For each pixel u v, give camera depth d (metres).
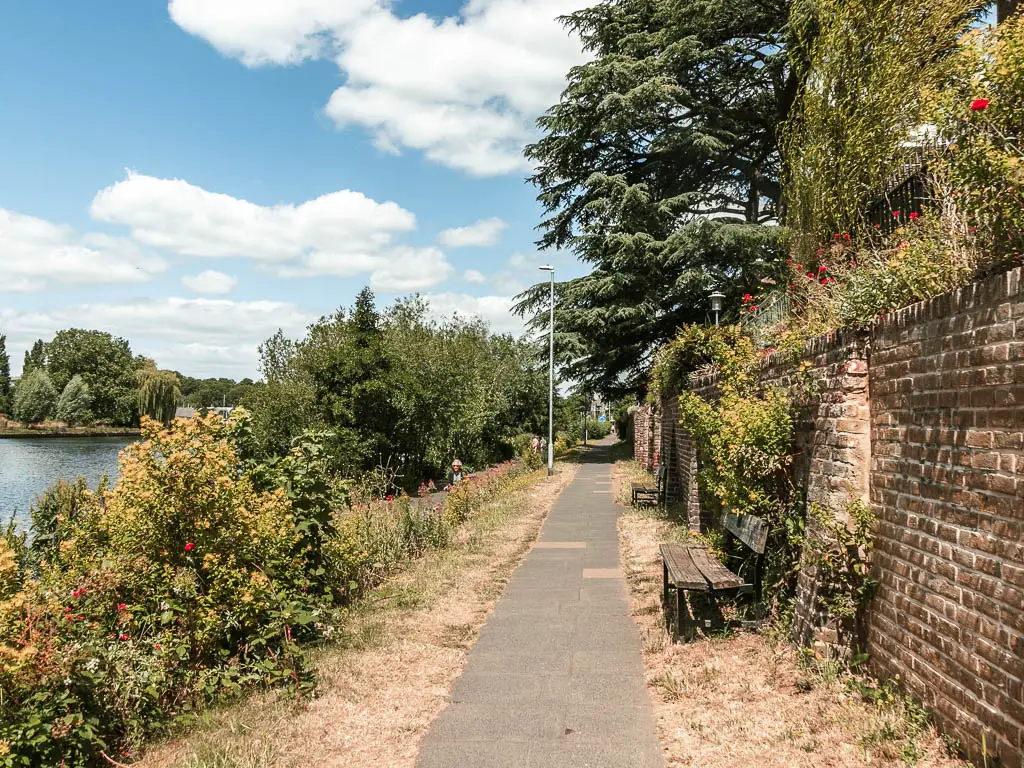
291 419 20.39
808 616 5.06
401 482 21.42
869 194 9.37
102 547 5.88
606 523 13.76
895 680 4.16
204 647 5.37
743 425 6.53
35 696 3.94
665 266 27.70
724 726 4.28
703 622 6.39
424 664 5.82
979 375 3.43
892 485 4.32
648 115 28.41
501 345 38.44
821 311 7.04
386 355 22.17
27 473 31.52
